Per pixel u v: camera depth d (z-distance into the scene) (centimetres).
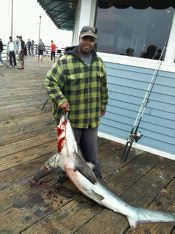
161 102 416
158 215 274
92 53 274
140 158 409
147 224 264
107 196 275
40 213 262
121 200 278
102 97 307
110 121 460
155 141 429
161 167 388
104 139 464
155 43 419
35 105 660
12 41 1340
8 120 518
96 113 291
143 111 424
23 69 1337
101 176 322
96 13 449
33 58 2194
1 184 299
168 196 318
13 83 926
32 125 503
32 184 305
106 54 447
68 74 266
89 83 274
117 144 450
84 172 271
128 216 266
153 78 413
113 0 434
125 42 439
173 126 413
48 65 1642
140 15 422
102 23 450
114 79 445
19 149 390
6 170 329
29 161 358
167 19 404
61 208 272
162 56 411
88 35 253
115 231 251
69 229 246
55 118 291
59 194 293
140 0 418
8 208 263
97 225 255
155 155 427
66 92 275
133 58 430
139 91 430
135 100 436
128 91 438
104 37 453
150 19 416
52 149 402
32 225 246
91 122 288
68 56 265
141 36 427
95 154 306
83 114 282
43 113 595
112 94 450
